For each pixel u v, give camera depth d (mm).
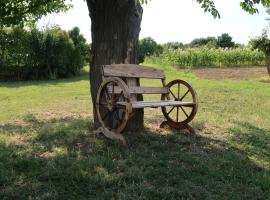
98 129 6891
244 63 31766
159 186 4684
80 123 8086
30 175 4906
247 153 6371
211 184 4824
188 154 5965
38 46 22422
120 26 7148
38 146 6277
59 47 22922
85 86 17594
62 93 14852
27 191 4453
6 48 21875
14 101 12914
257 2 8047
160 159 5680
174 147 6355
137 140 6680
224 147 6609
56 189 4520
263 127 8406
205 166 5406
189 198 4387
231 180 4996
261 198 4535
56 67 23047
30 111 10422
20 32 22000
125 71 7043
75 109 10625
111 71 6797
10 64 22141
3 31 21719
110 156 5691
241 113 10203
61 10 9773
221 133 7660
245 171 5352
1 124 8508
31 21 9539
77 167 5156
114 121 7059
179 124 7617
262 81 20047
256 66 30750
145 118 8953
